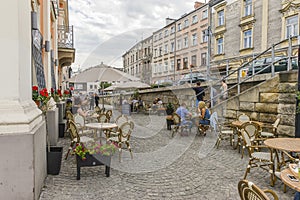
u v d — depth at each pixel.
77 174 3.54
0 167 2.56
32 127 2.80
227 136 6.71
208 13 14.85
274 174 3.35
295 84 5.45
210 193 3.15
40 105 4.10
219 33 19.28
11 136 2.58
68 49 11.40
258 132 4.88
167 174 3.87
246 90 6.99
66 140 6.47
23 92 2.89
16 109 2.67
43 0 6.80
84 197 2.97
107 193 3.10
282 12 14.98
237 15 17.86
